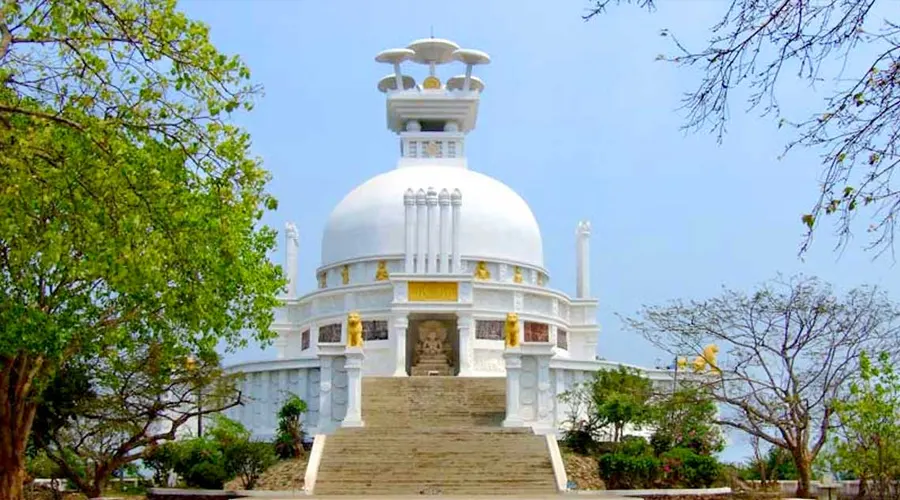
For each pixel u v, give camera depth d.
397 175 77.12
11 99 23.89
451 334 67.81
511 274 73.25
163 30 23.34
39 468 44.47
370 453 43.56
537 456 43.19
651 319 48.31
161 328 33.97
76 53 23.55
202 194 26.69
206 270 27.97
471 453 43.47
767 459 56.69
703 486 44.69
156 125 24.00
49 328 27.62
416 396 55.66
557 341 72.75
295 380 62.94
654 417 46.34
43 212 23.69
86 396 39.88
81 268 25.78
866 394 37.22
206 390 47.94
